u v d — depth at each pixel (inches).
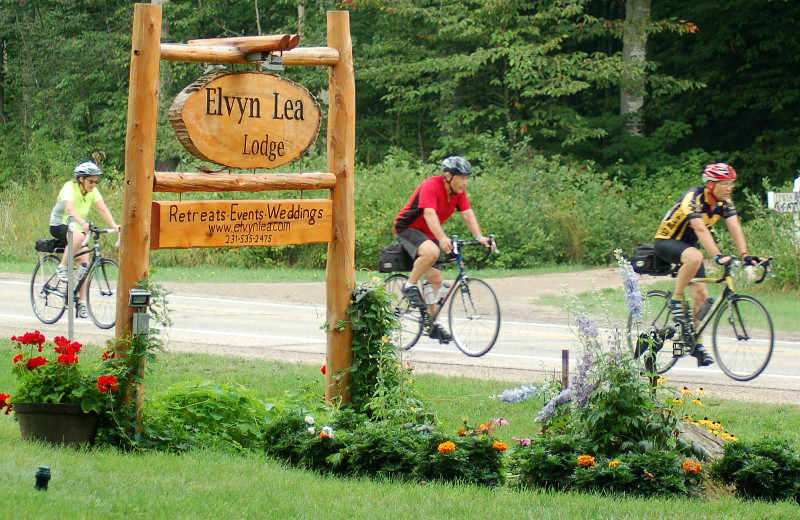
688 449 301.6
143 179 313.6
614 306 781.3
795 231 892.0
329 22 365.1
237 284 936.3
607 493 279.7
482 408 397.7
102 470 270.8
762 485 284.8
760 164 1664.6
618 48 1907.0
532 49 1530.5
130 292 314.0
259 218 344.2
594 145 1652.3
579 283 951.0
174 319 669.3
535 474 291.3
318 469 305.1
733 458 292.0
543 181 1262.3
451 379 454.9
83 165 618.2
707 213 482.6
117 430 313.6
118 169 1876.2
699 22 1718.8
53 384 307.1
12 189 1269.7
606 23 1590.8
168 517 225.1
